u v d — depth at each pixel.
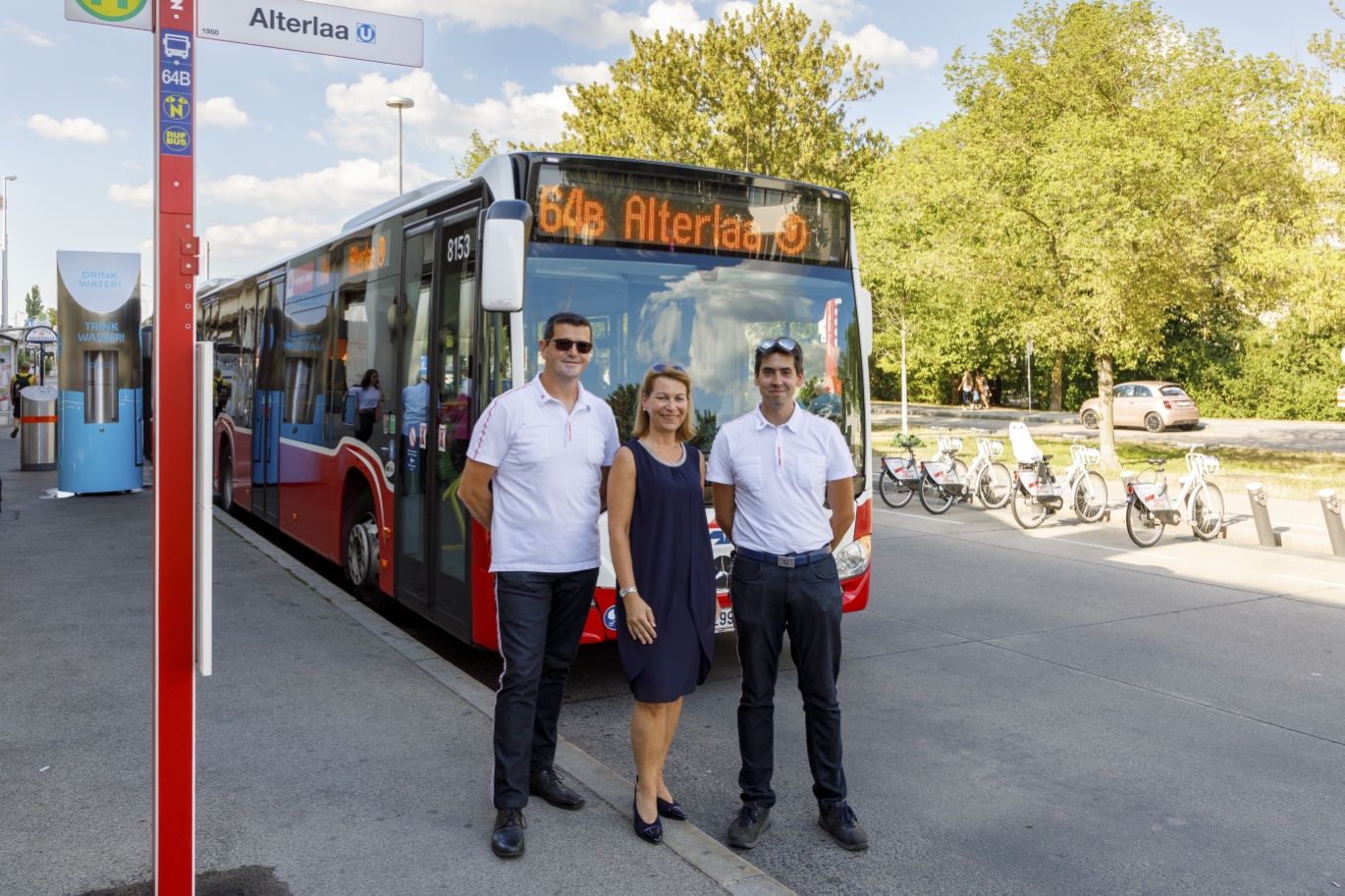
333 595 7.48
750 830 3.93
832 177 23.89
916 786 4.61
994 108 20.72
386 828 3.71
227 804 3.88
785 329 5.98
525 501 3.78
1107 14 20.23
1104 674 6.41
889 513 14.25
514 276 4.56
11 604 7.11
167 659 2.75
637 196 5.63
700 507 3.72
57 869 3.33
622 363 5.53
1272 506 14.21
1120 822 4.24
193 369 2.67
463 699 5.19
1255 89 18.25
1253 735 5.31
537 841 3.66
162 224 2.62
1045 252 18.59
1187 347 37.78
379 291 7.12
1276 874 3.80
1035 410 42.31
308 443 8.77
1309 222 16.80
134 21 2.88
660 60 22.91
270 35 3.38
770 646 3.93
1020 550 11.23
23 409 16.62
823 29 22.61
